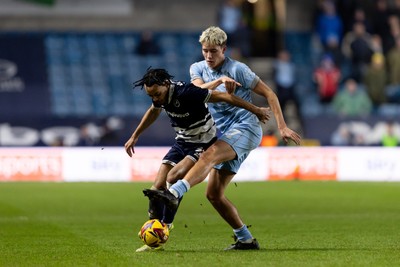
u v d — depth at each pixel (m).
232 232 45.47
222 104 35.47
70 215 56.78
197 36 120.12
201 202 66.75
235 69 34.88
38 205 64.06
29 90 111.50
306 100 112.56
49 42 116.75
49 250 37.34
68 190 78.44
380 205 63.31
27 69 113.38
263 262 31.97
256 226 49.09
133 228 48.31
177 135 35.06
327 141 101.94
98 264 32.00
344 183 87.06
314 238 42.22
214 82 33.50
